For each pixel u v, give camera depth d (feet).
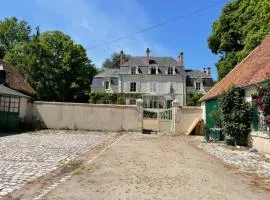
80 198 22.57
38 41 173.47
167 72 190.19
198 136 79.97
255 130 52.60
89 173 30.96
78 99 191.01
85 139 64.64
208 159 41.57
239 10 110.52
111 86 193.98
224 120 59.21
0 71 94.43
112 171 32.09
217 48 121.70
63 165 34.71
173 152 47.67
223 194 24.44
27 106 88.63
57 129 87.81
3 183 25.98
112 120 87.76
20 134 71.82
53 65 177.47
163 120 91.50
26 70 163.63
